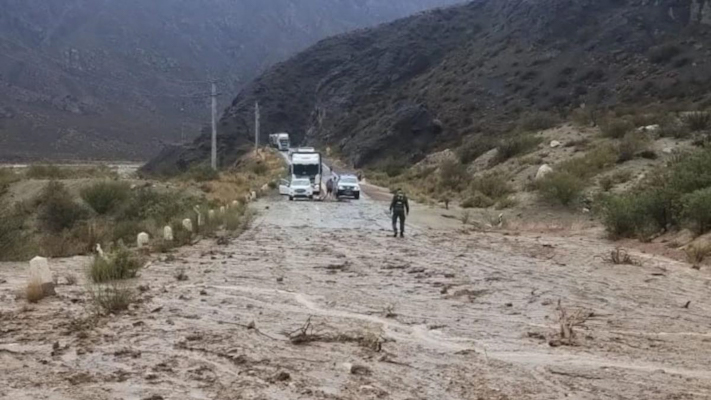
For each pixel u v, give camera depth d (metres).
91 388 7.84
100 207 37.16
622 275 17.41
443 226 32.31
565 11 103.69
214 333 10.59
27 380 8.10
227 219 30.11
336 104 133.25
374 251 22.52
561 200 34.94
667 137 43.00
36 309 12.28
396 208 27.23
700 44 81.81
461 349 10.05
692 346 10.43
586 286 15.83
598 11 102.38
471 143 65.38
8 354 9.22
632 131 46.25
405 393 7.92
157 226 29.06
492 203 41.56
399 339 10.60
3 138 150.88
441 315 12.52
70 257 21.44
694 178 24.38
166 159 130.62
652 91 75.06
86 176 49.34
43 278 13.61
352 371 8.70
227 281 15.88
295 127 146.62
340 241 25.45
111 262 16.28
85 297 13.51
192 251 21.77
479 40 122.12
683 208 22.69
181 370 8.59
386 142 94.38
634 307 13.47
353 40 165.00
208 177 59.53
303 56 164.50
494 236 27.66
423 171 68.25
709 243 20.44
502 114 87.75
